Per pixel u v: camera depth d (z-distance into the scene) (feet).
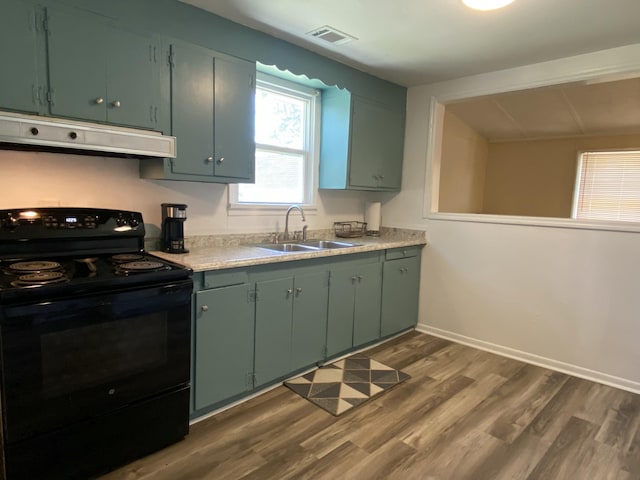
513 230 10.69
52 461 5.31
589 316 9.64
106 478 5.82
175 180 7.67
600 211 17.34
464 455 6.61
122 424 5.92
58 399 5.25
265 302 8.09
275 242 10.46
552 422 7.66
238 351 7.71
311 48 9.40
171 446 6.59
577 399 8.58
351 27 8.17
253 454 6.47
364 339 10.76
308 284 8.98
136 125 6.81
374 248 10.49
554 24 7.72
